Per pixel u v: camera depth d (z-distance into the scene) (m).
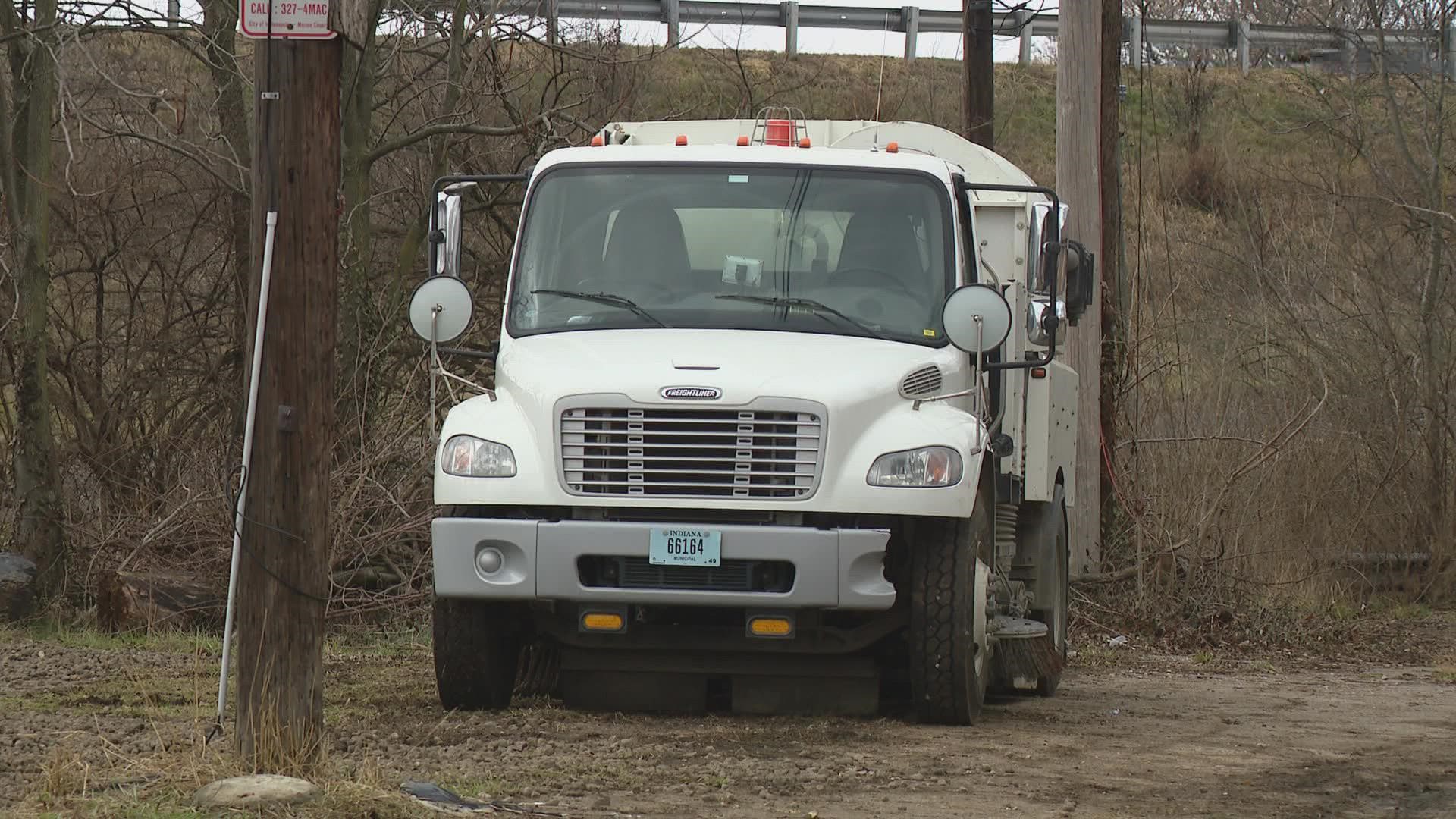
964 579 37.41
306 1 27.06
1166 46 135.50
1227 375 79.88
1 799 26.34
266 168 27.31
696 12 98.00
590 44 74.69
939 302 39.44
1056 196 40.16
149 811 24.88
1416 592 77.19
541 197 40.81
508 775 30.23
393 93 69.44
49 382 63.34
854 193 40.31
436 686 42.81
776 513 36.44
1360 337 82.44
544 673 41.84
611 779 30.31
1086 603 67.00
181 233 66.38
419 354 65.19
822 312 39.19
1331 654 62.91
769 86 100.69
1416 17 91.19
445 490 37.00
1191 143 126.75
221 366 64.75
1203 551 67.81
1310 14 98.25
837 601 35.75
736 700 39.41
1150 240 94.25
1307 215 94.38
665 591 36.31
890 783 30.84
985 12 75.62
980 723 39.50
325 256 27.53
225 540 57.06
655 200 40.47
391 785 27.72
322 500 27.73
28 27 57.50
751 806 28.38
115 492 61.88
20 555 55.44
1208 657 59.91
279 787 25.47
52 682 42.22
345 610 55.97
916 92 114.12
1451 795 31.25
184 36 61.88
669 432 36.31
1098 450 69.00
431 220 39.53
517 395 37.62
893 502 36.03
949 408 38.22
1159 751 36.16
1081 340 68.56
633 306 39.41
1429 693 50.94
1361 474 78.88
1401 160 93.75
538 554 36.31
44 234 56.75
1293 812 29.25
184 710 37.62
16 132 58.22
